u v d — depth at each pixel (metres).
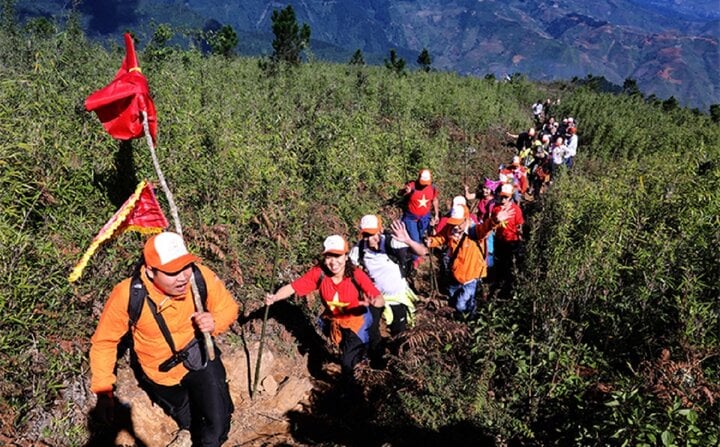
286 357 5.86
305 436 4.95
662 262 6.03
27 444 3.84
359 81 19.50
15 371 3.98
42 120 5.54
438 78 26.58
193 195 6.37
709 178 9.20
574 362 5.10
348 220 8.46
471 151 15.27
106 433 4.29
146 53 11.29
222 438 3.96
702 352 4.75
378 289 5.84
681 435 3.71
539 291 6.05
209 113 7.83
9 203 4.62
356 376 5.36
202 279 3.66
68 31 10.31
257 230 7.00
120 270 5.11
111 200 5.57
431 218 10.34
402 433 4.89
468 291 6.79
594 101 30.25
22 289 4.08
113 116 4.23
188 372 3.78
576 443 4.33
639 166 11.70
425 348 5.41
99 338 3.56
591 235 7.14
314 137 9.66
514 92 33.38
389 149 11.73
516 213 8.29
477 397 4.84
